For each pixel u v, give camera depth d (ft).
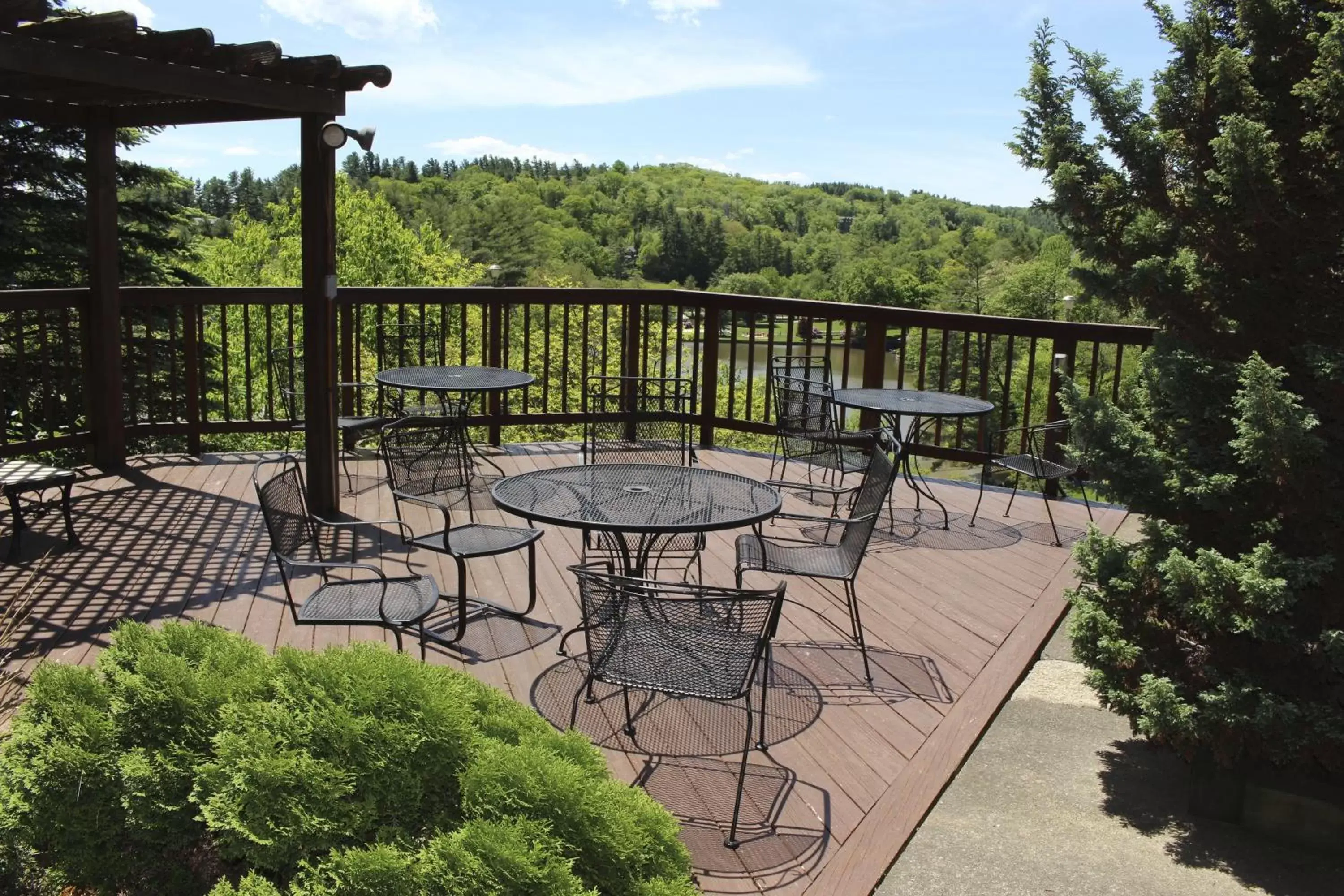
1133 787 9.56
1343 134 8.14
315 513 16.43
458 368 20.11
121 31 11.66
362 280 98.07
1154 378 9.54
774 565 11.67
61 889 5.92
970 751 9.84
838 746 9.66
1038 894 7.82
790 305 21.54
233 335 62.85
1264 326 9.11
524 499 11.11
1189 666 9.05
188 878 5.97
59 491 17.66
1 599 12.53
